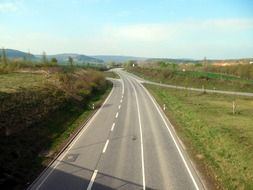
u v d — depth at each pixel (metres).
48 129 34.22
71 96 53.41
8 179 21.05
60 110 43.25
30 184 20.94
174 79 109.00
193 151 28.62
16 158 24.72
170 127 38.53
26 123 32.09
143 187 20.56
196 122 40.72
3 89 43.16
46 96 45.31
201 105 56.97
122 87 90.62
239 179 21.98
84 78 79.81
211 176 22.58
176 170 23.66
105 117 44.78
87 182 21.36
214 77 98.44
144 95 71.62
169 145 30.53
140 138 33.12
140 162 25.47
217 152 28.00
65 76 66.69
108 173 23.05
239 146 29.80
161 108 53.16
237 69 114.12
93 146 30.05
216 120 43.28
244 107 55.69
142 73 152.12
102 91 78.12
